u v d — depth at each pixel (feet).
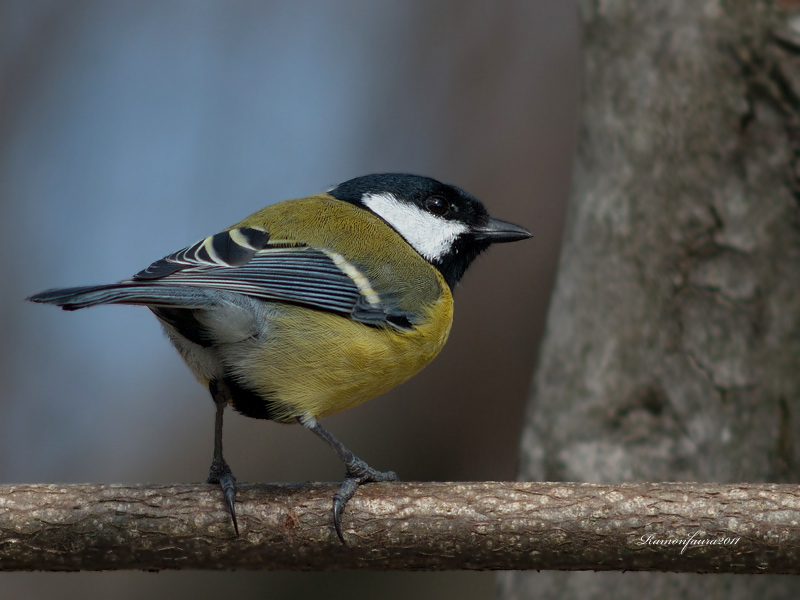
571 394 31.24
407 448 50.72
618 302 30.73
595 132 31.76
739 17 28.43
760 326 28.60
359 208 30.04
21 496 22.68
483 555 22.53
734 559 21.77
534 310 50.08
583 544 22.16
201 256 24.79
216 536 22.67
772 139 28.37
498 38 56.08
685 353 29.55
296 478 51.47
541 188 51.85
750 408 28.58
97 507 22.62
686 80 29.40
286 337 24.61
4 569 22.88
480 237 31.68
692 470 29.17
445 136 55.01
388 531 22.58
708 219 29.22
